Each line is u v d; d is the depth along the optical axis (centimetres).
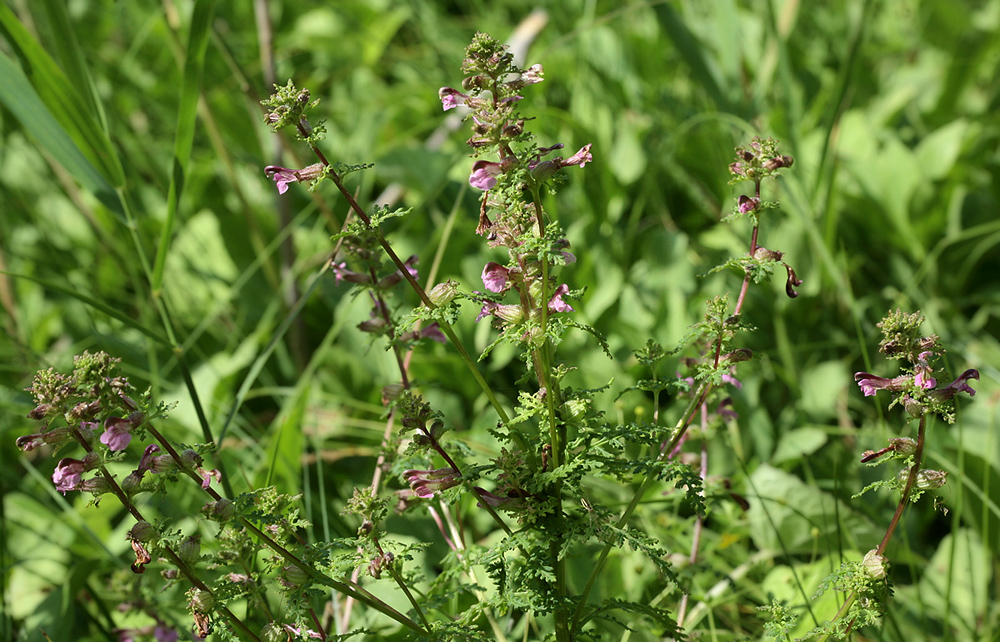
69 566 145
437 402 156
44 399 118
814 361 163
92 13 255
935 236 183
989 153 197
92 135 135
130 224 137
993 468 139
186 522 143
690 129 190
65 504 139
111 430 118
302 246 191
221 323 185
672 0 205
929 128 220
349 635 122
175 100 228
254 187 210
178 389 161
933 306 172
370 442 156
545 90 208
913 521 144
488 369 158
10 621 138
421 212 180
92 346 174
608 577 136
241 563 123
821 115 208
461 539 130
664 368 148
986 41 205
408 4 237
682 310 150
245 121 211
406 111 211
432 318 119
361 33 242
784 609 123
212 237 193
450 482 122
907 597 138
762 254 122
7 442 162
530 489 120
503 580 121
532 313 120
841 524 138
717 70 181
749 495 139
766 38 202
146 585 138
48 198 211
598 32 216
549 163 118
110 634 138
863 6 149
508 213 120
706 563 134
